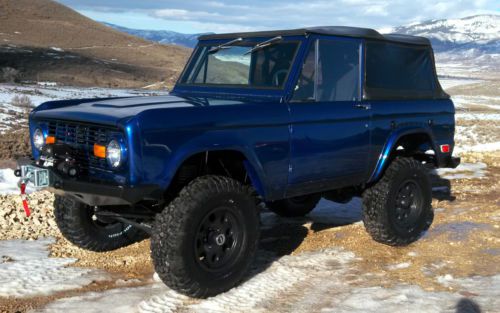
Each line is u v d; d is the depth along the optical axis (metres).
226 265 4.69
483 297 4.61
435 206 8.33
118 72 124.88
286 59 5.26
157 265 4.45
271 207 7.37
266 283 4.98
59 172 4.45
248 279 5.09
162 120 4.24
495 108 66.06
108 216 5.32
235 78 5.61
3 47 130.38
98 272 5.25
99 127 4.41
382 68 5.95
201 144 4.43
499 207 8.26
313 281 5.05
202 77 5.94
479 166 12.45
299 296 4.68
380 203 5.94
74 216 5.57
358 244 6.25
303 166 5.20
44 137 5.03
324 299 4.61
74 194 4.52
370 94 5.78
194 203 4.41
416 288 4.85
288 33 5.36
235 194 4.66
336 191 6.46
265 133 4.85
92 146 4.50
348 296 4.66
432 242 6.35
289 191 5.19
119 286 4.90
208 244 4.60
